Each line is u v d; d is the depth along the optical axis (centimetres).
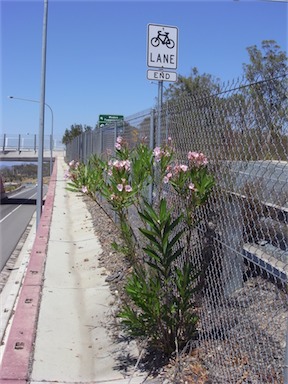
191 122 470
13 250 1440
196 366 399
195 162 418
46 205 1598
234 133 376
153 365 424
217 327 421
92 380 414
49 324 528
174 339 421
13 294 762
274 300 388
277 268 354
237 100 366
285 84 299
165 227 404
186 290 421
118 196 443
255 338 372
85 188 479
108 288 640
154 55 625
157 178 509
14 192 5903
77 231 1099
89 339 499
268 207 353
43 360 443
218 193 420
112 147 1071
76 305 596
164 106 581
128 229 476
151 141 621
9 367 423
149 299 402
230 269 413
